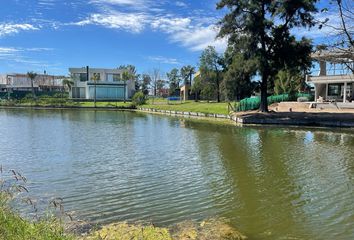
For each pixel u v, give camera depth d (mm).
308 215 9578
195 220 9297
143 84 121438
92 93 92688
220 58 68750
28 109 70625
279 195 11344
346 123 30078
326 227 8789
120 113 58594
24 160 17078
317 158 17125
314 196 11195
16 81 113250
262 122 33938
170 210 10070
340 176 13625
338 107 38719
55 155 18406
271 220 9273
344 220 9203
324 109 38781
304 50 34094
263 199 10961
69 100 86062
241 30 35375
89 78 97688
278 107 43000
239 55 36219
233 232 8398
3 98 92750
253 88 38531
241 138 24734
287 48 34219
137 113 58656
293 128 30438
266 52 35281
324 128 29969
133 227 8641
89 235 8023
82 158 17594
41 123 38156
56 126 34688
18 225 5543
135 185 12586
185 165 15859
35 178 13508
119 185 12562
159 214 9758
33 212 9367
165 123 38281
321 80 41688
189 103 68438
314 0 32562
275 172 14375
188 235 8219
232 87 39531
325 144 21484
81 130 30984
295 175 13844
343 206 10242
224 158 17406
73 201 10781
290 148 20125
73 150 20031
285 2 32594
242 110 43031
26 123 38125
